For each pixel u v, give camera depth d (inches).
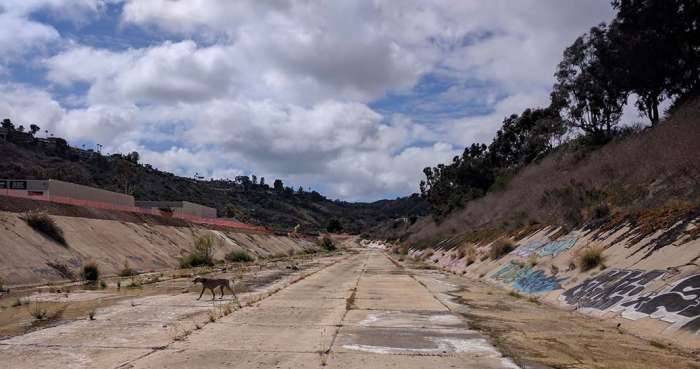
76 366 410.9
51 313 686.5
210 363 419.5
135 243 1705.2
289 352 461.1
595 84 1870.1
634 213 901.2
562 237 1122.0
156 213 2306.8
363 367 411.2
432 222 4554.6
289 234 4913.9
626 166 1224.2
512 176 2898.6
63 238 1327.5
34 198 1457.9
